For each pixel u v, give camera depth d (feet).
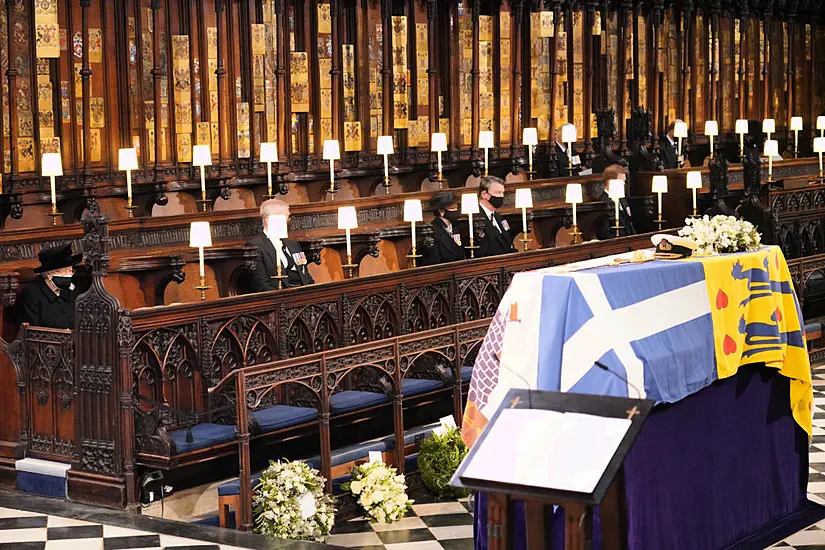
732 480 23.00
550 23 61.36
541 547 14.57
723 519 22.67
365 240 39.75
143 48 45.34
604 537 15.96
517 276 19.66
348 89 53.31
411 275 34.40
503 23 60.03
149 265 33.14
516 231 48.62
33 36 41.34
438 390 32.14
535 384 18.93
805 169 63.87
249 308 29.66
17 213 41.06
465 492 29.94
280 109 50.21
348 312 32.37
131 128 44.75
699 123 73.67
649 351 19.69
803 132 81.71
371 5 53.93
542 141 62.75
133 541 23.85
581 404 15.19
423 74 56.49
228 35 48.14
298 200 51.52
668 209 55.57
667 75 71.20
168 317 27.66
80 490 27.48
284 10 50.26
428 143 56.90
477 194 44.50
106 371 27.07
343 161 53.11
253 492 27.12
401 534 27.17
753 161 52.03
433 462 29.89
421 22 56.24
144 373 27.81
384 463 30.66
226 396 29.25
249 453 27.25
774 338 23.50
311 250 38.19
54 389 28.53
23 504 26.84
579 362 18.83
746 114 77.20
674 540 20.97
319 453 31.12
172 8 46.50
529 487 14.14
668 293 20.81
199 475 28.71
